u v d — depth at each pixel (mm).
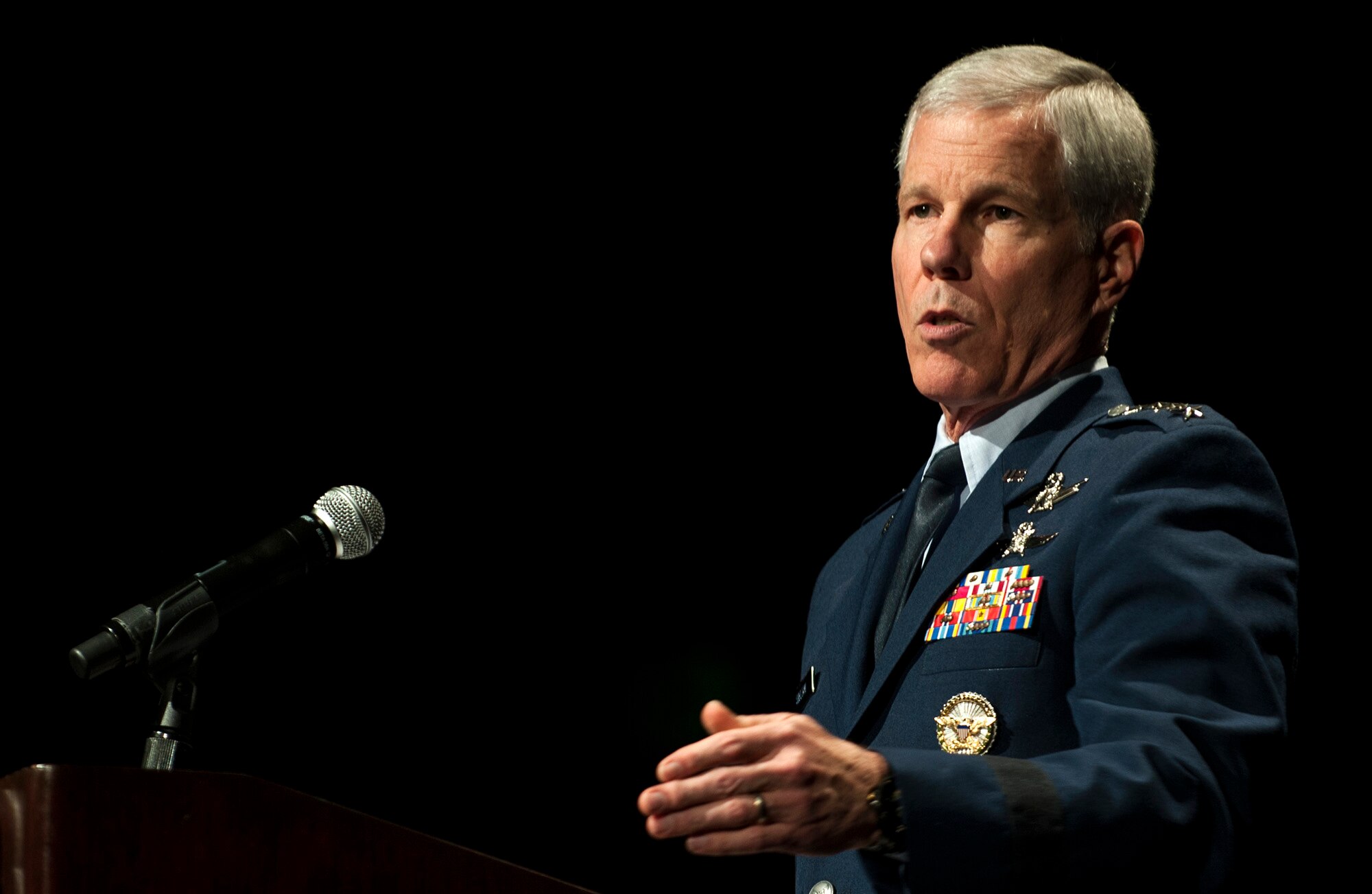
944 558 6238
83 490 18156
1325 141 16953
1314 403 17047
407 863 4941
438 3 19750
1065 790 4594
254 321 19375
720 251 20656
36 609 17594
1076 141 6664
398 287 20109
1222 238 17391
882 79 19578
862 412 20359
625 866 19516
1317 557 16828
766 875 19359
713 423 20703
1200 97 17234
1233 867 4781
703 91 20203
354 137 19891
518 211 20547
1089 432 6254
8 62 18422
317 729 19062
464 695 19688
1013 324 6621
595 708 19984
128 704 17422
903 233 6941
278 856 4777
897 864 4559
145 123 18953
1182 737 4883
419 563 19875
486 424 20375
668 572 20484
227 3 19188
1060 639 5715
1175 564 5387
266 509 18984
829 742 4391
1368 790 16266
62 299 18453
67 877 4465
